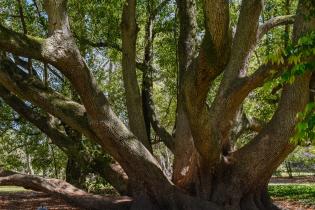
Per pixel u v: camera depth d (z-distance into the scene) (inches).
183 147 476.4
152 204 447.2
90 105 424.2
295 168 2255.2
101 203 460.4
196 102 374.0
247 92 431.2
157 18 712.4
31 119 538.3
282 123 433.7
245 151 456.8
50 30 397.4
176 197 443.8
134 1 509.0
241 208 456.4
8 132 872.3
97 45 716.7
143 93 634.8
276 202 693.9
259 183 464.4
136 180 454.9
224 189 456.4
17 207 596.7
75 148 526.6
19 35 381.1
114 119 436.8
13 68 435.8
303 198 774.5
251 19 462.6
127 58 515.5
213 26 315.0
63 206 593.3
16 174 477.1
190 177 470.0
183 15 521.0
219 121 439.5
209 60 336.8
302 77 413.7
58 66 400.2
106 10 661.3
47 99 439.5
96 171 524.1
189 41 513.7
